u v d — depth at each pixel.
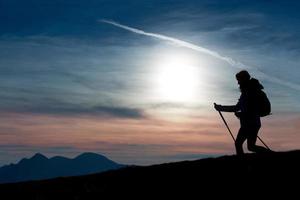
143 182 13.34
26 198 13.01
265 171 12.59
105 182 13.70
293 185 11.55
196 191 12.24
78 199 12.66
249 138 13.37
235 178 12.54
